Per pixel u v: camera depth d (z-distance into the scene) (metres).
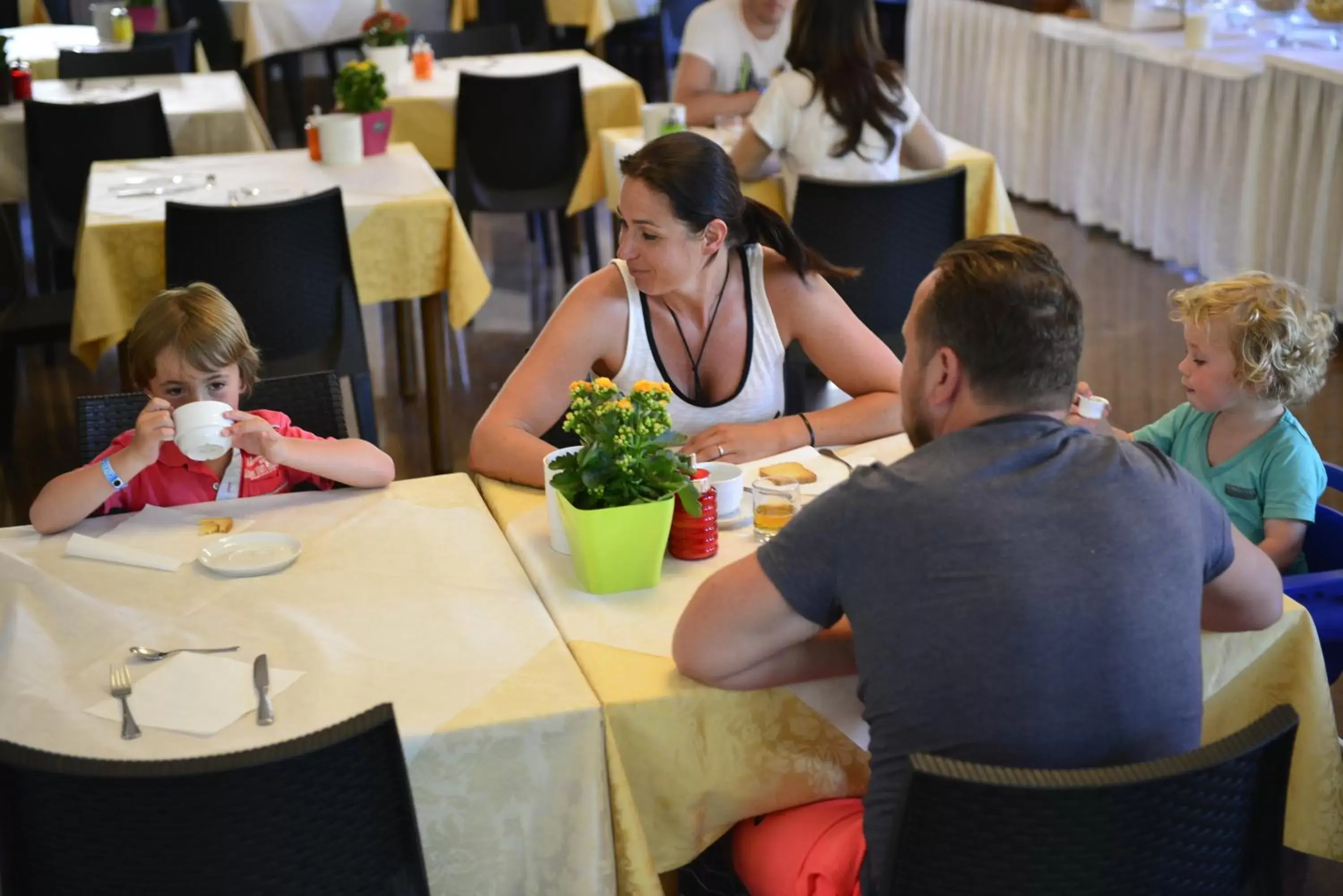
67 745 1.33
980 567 1.24
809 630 1.36
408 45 5.46
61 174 4.21
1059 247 5.42
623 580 1.62
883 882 1.21
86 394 4.15
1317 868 2.11
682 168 1.94
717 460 2.01
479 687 1.42
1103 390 4.04
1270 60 4.41
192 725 1.35
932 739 1.25
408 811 1.25
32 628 1.54
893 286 3.40
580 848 1.42
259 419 1.84
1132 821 1.16
